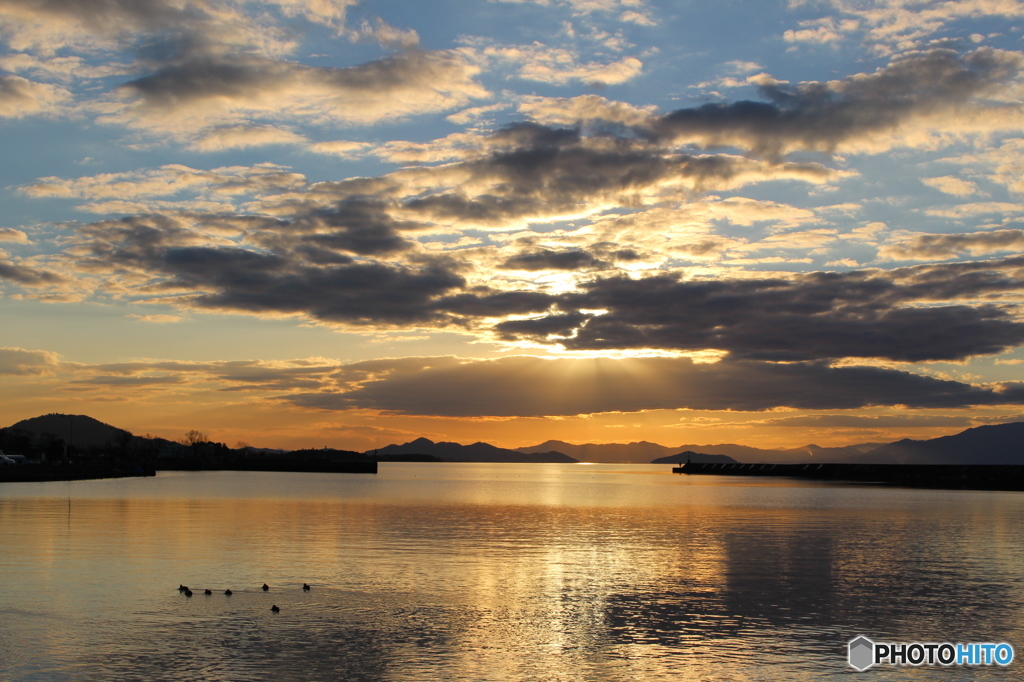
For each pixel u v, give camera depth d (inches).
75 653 985.5
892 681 932.0
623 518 2997.0
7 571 1510.8
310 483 6284.5
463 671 942.4
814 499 4534.9
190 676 906.7
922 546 2058.3
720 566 1690.5
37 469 6392.7
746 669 965.8
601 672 947.3
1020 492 5492.1
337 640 1056.8
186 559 1669.5
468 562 1701.5
